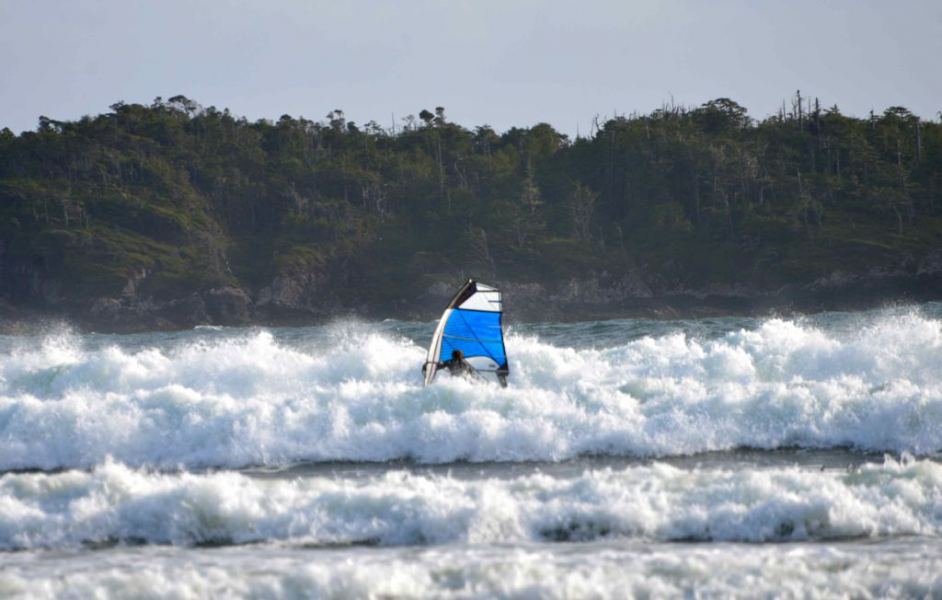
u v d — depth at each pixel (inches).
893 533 1385.3
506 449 2057.1
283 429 2164.1
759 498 1485.0
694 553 1314.0
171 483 1604.3
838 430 2075.5
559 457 2016.5
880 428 2060.8
